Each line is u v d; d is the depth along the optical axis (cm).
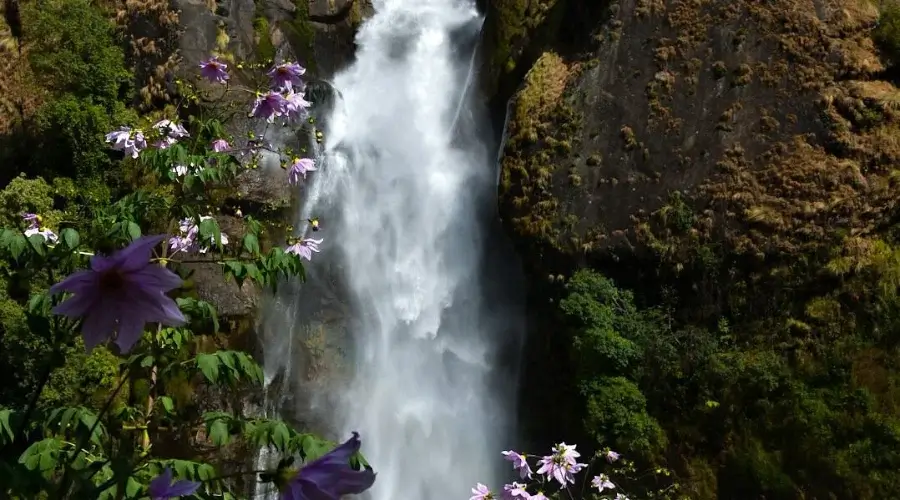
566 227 809
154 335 279
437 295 932
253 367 256
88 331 166
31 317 208
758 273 723
